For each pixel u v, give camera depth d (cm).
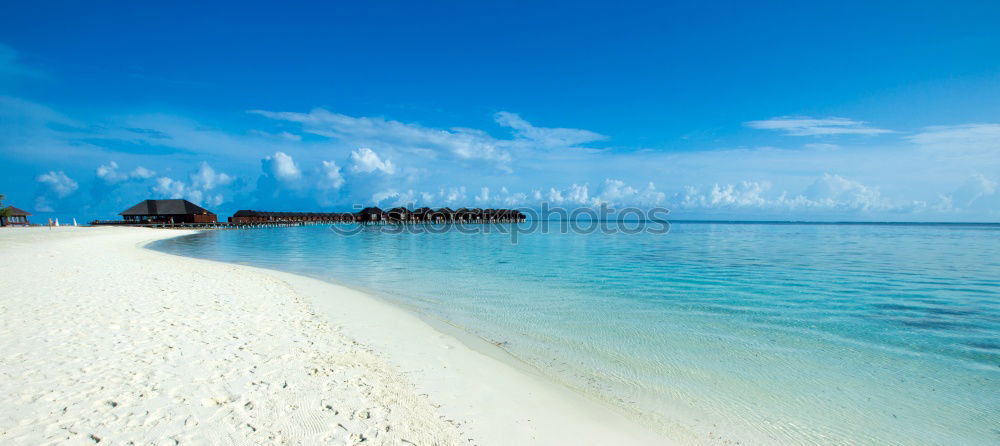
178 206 7131
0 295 952
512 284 1392
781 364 666
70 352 583
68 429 384
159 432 386
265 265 1959
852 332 835
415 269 1792
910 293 1238
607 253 2544
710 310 1024
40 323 721
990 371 639
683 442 441
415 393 509
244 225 7844
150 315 803
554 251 2712
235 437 383
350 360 608
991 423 491
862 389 576
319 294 1155
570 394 543
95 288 1066
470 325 879
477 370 607
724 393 561
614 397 541
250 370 546
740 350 730
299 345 663
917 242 3697
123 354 583
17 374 504
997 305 1073
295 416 429
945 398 552
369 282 1435
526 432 435
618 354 707
